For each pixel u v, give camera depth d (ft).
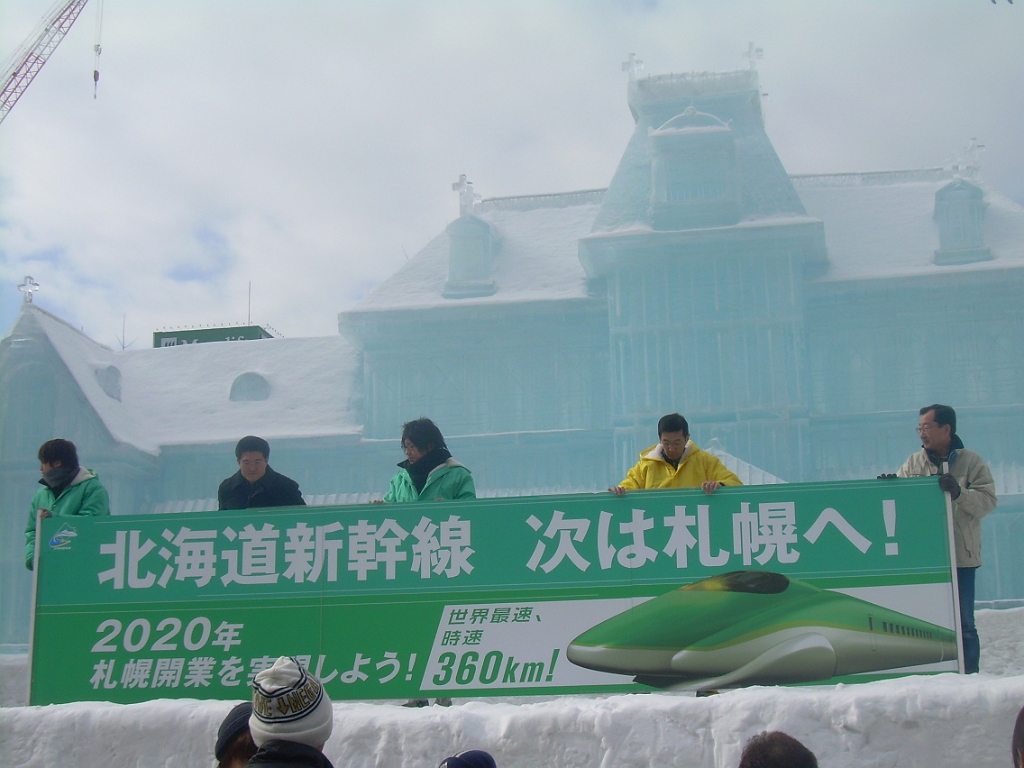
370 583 13.75
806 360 51.96
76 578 14.21
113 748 12.62
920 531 13.05
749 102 54.95
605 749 11.66
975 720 11.30
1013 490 47.55
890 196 54.95
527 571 13.53
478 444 54.54
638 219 54.75
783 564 13.17
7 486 54.03
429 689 13.42
